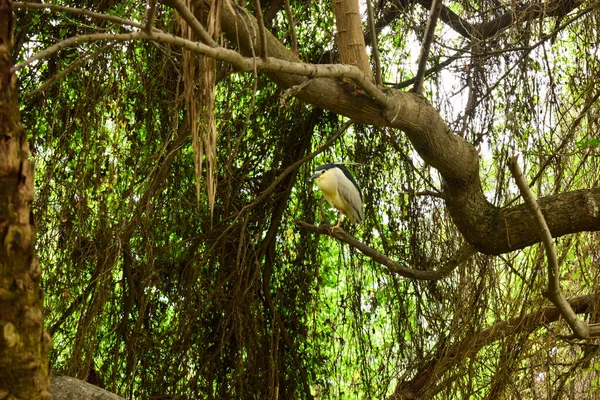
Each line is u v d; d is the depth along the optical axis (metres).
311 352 7.32
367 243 7.05
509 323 5.50
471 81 6.31
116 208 5.94
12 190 1.84
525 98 6.11
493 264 5.84
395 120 4.02
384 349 7.01
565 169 5.69
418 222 6.71
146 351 6.61
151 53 6.05
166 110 6.21
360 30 4.06
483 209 4.62
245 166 6.89
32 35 5.75
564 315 3.80
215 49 2.64
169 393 6.66
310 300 7.29
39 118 5.89
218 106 6.55
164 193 6.50
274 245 7.20
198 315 6.65
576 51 6.12
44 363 1.92
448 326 6.44
